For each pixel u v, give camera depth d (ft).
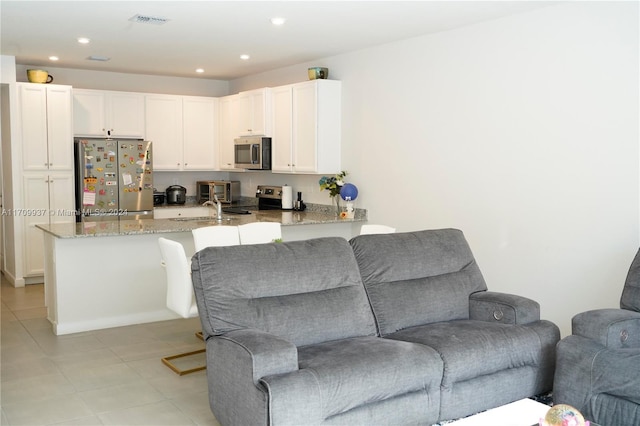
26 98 22.33
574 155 14.39
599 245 13.98
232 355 9.57
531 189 15.40
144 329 17.16
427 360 10.19
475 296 13.05
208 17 15.70
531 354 11.41
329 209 22.71
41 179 22.84
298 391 8.80
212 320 10.41
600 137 13.84
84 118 24.04
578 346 10.42
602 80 13.74
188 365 14.11
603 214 13.88
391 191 19.70
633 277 11.73
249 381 9.10
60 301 16.55
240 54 21.29
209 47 19.98
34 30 17.46
